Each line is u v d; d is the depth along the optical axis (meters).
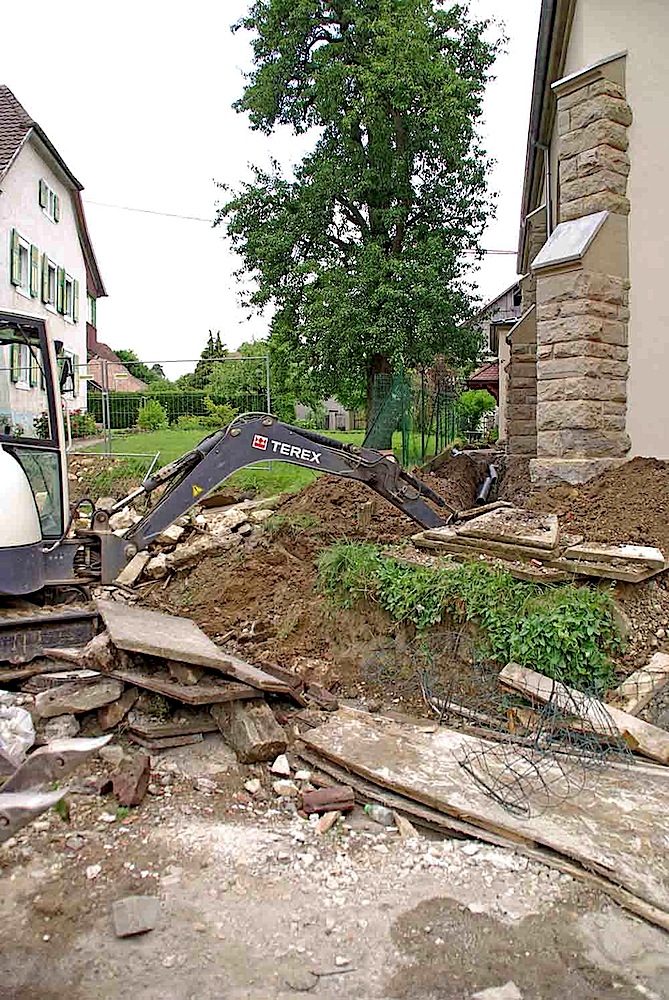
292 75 20.27
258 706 5.24
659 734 4.91
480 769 4.66
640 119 8.87
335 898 3.55
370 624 6.67
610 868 3.65
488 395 32.78
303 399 21.03
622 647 5.67
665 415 8.97
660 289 8.91
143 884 3.63
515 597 6.06
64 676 5.50
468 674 5.89
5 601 5.97
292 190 19.95
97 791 4.51
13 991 2.95
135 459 15.80
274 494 12.49
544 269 8.75
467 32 20.02
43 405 6.58
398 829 4.22
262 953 3.18
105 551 6.54
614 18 8.88
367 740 5.09
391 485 7.66
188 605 7.96
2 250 19.91
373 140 19.55
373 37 19.20
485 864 3.82
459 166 19.55
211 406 18.03
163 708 5.28
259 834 4.11
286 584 7.70
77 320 28.28
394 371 18.72
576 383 8.54
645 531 6.67
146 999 2.92
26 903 3.50
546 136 13.49
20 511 5.64
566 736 5.05
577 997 2.96
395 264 18.44
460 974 3.06
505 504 8.13
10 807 2.93
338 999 2.93
